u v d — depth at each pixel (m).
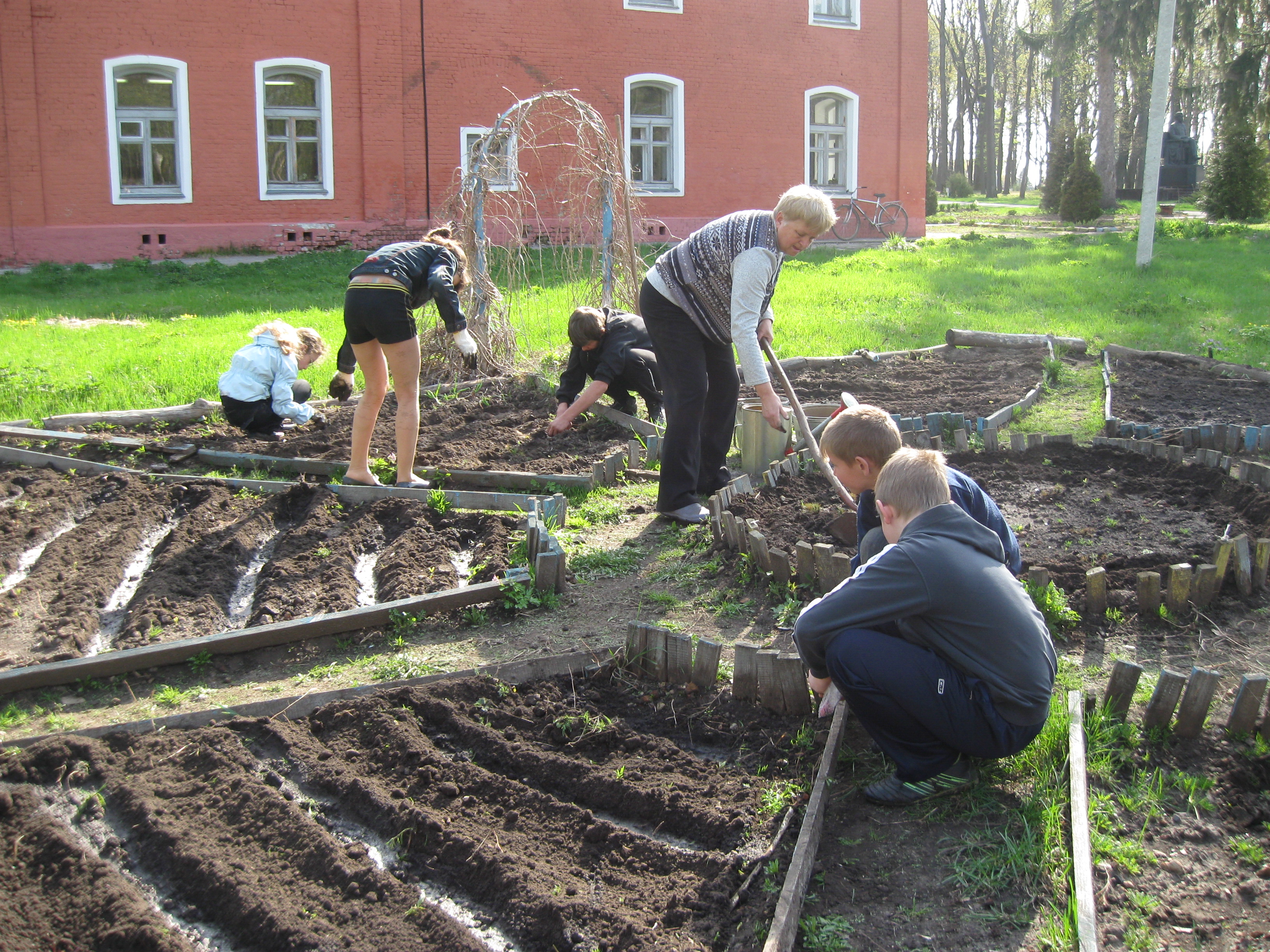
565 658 3.89
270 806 3.05
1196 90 35.41
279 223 19.94
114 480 6.10
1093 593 4.10
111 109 18.50
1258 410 7.47
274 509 5.64
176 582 4.64
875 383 8.42
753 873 2.77
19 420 7.28
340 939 2.57
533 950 2.58
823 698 3.43
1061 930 2.51
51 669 3.70
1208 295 12.90
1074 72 45.16
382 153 20.47
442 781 3.20
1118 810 3.00
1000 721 2.93
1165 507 5.34
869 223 25.12
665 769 3.30
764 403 4.85
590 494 5.89
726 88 23.19
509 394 8.20
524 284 13.12
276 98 19.86
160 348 10.00
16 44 17.77
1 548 5.16
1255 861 2.81
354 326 5.55
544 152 21.52
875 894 2.70
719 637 4.12
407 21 20.20
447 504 5.54
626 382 7.04
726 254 4.89
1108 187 37.34
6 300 14.57
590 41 21.72
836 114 25.05
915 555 2.87
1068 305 12.37
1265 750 3.23
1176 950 2.50
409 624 4.21
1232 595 4.23
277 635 4.02
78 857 2.86
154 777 3.23
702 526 5.24
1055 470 5.98
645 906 2.69
